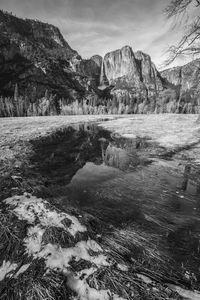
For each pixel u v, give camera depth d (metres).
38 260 2.50
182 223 4.27
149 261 3.00
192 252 3.32
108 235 3.57
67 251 2.73
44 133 18.78
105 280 2.30
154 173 7.66
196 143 11.78
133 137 16.84
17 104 75.06
